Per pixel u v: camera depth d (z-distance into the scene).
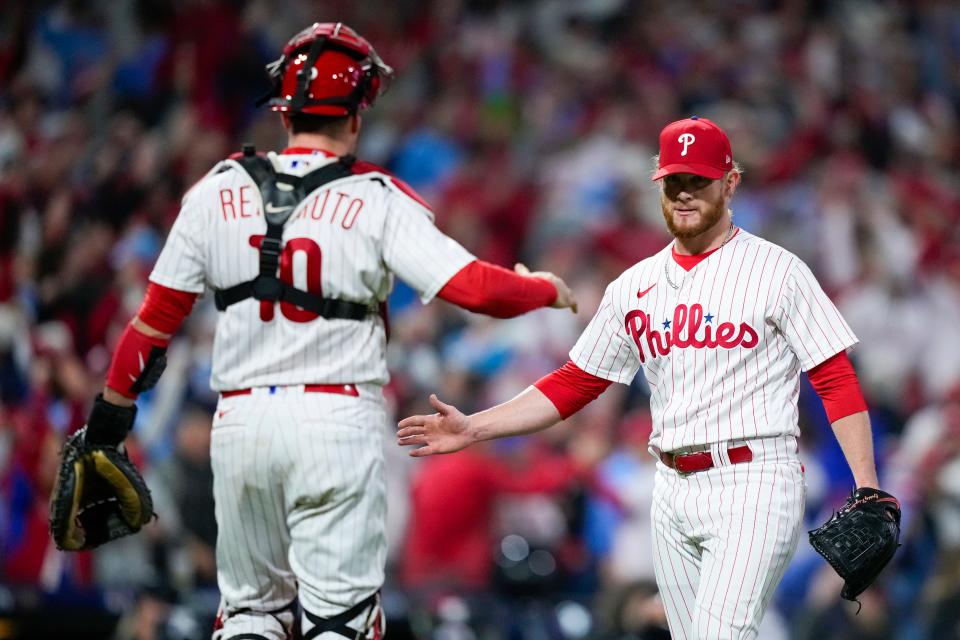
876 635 30.62
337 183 15.27
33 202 40.31
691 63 56.53
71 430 31.17
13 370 31.83
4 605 24.92
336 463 14.97
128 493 16.25
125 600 25.67
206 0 51.88
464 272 15.16
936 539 32.84
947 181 53.59
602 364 16.27
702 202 15.13
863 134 53.47
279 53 52.72
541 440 33.53
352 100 15.63
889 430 40.84
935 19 61.12
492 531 30.77
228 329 15.29
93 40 50.84
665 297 15.45
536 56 56.09
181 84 49.66
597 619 27.19
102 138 45.72
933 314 45.91
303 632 15.30
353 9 56.25
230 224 15.19
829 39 58.50
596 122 52.94
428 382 36.28
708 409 15.05
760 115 54.53
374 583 15.31
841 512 14.62
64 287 37.25
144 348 15.69
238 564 15.77
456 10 57.62
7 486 29.89
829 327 14.88
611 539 31.55
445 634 26.20
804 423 34.91
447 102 53.03
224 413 15.31
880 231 46.84
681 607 15.76
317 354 15.10
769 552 14.74
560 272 43.66
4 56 49.47
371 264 15.20
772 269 15.08
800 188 50.41
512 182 49.50
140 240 40.72
